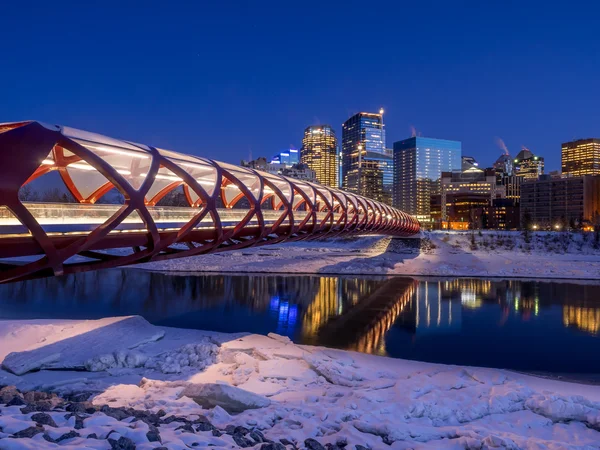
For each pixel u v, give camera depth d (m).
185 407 13.53
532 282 59.34
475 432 12.85
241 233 23.58
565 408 14.73
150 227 16.05
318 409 13.89
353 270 65.94
